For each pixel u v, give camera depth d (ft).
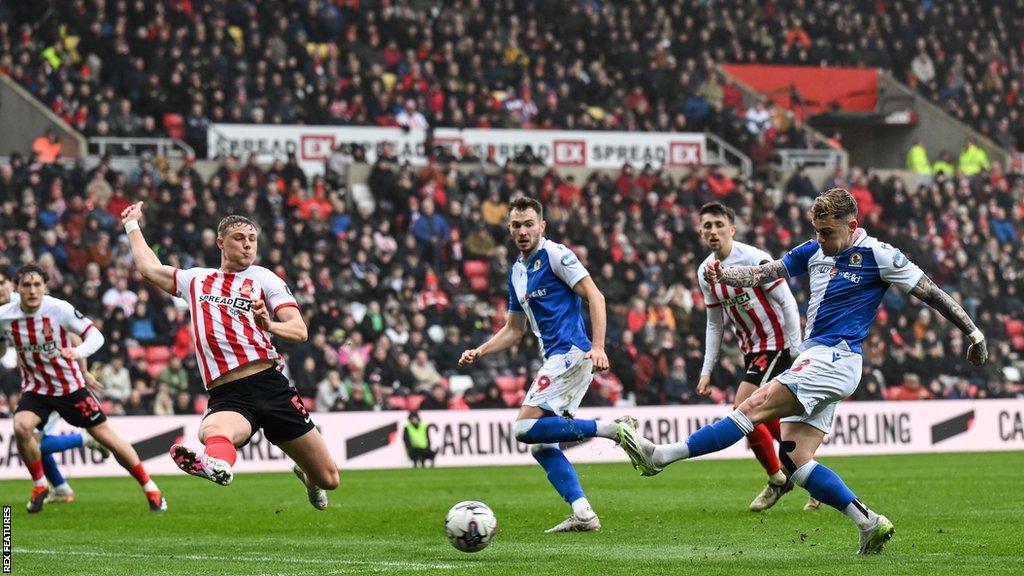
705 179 137.39
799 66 170.91
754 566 33.30
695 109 151.64
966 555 35.50
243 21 139.74
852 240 36.09
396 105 139.95
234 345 36.63
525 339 113.39
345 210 124.57
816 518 47.75
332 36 144.56
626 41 158.81
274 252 110.93
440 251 121.19
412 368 106.52
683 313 117.80
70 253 107.96
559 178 131.64
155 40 132.98
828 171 148.36
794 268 37.35
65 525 50.19
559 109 145.38
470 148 138.51
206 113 130.93
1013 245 142.72
